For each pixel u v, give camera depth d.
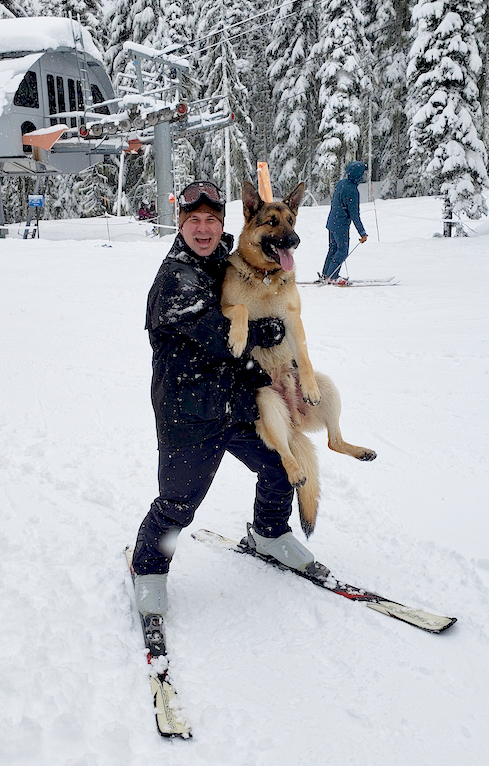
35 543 3.02
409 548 2.94
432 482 3.58
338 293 9.13
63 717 1.83
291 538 2.85
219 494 3.71
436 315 7.40
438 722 1.88
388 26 25.02
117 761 1.72
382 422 4.50
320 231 17.20
